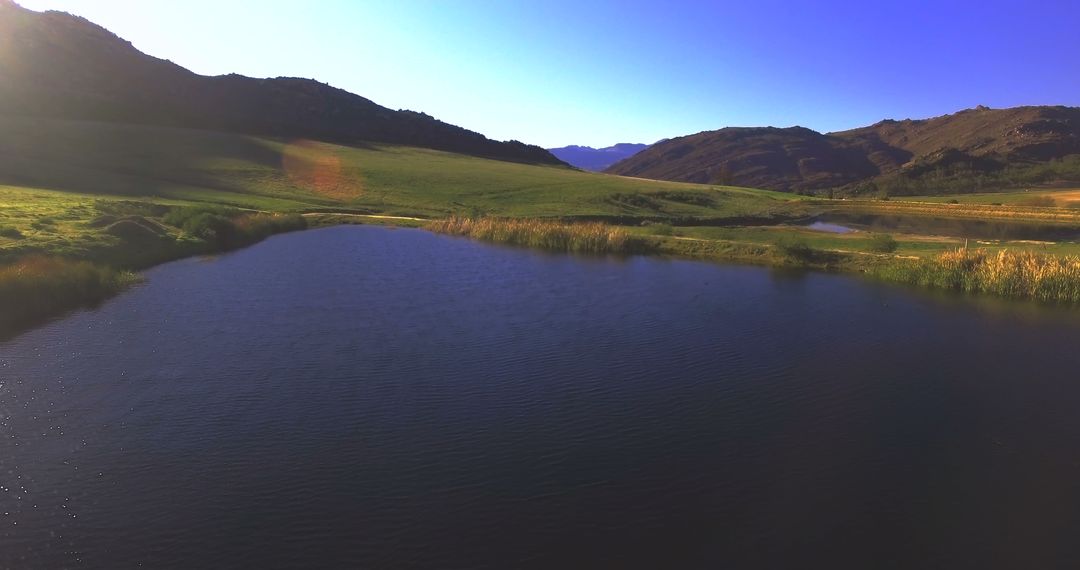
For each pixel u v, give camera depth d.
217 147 107.62
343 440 15.68
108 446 15.07
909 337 26.02
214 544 11.53
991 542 12.18
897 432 16.94
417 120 197.75
